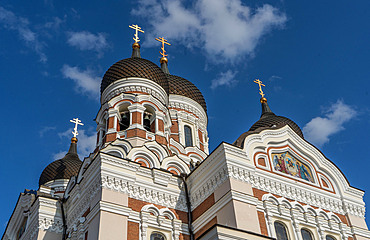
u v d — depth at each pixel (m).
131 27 38.66
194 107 37.78
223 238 18.48
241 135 24.50
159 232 22.44
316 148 26.75
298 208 23.59
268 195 22.84
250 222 20.67
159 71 32.75
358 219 25.62
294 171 25.08
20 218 29.20
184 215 23.66
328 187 25.89
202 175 23.84
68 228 25.30
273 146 25.22
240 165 22.55
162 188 23.91
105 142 27.94
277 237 21.72
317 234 23.19
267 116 34.41
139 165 23.64
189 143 35.72
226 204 21.34
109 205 21.25
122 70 31.73
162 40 44.56
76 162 37.81
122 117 30.36
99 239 19.98
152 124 29.83
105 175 22.23
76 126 41.84
